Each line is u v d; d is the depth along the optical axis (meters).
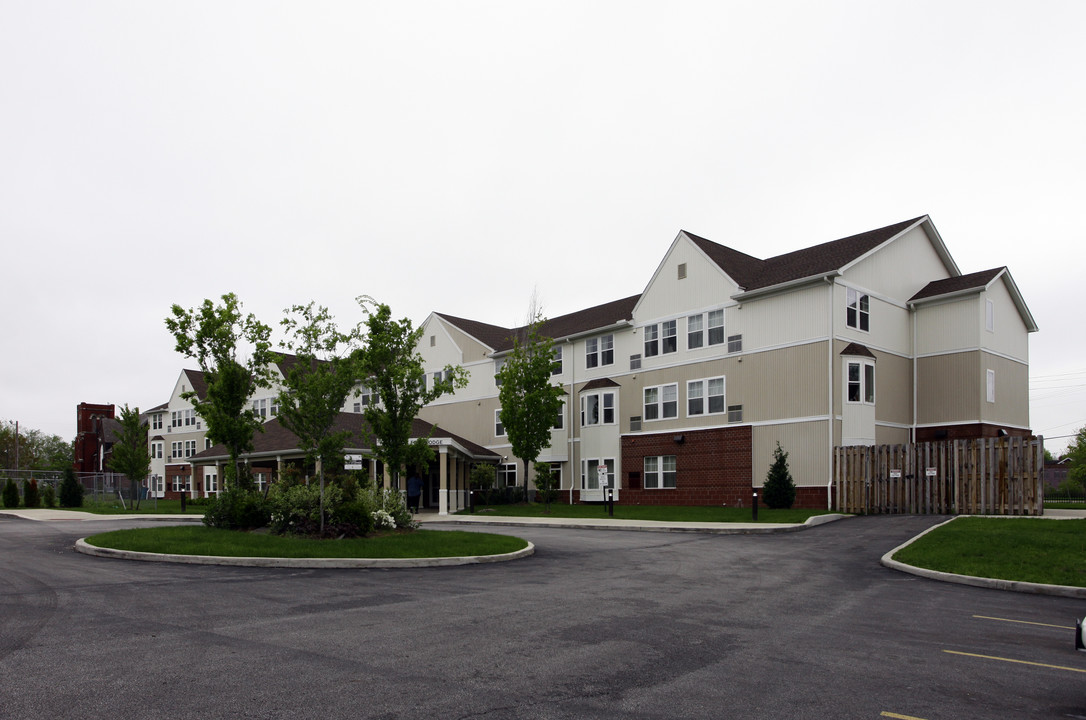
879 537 20.11
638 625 9.61
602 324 40.06
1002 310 32.62
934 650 8.43
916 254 33.94
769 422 31.27
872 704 6.43
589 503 38.81
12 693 6.41
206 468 63.12
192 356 22.69
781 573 14.85
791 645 8.59
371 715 5.96
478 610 10.54
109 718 5.82
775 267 34.06
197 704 6.17
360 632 8.98
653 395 36.62
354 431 37.09
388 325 22.77
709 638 8.91
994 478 23.36
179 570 14.25
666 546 19.61
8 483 40.22
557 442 41.41
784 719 6.02
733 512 29.12
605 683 6.95
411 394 22.81
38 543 19.17
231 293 23.02
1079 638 7.10
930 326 32.44
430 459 23.50
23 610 10.09
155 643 8.26
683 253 35.81
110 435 77.38
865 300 31.03
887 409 31.30
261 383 22.34
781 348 31.11
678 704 6.36
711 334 34.12
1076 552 15.05
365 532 18.88
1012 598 12.26
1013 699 6.63
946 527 19.17
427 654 7.94
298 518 18.69
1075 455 50.28
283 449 36.97
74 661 7.46
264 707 6.11
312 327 19.41
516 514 32.66
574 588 12.74
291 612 10.20
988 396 30.98
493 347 45.44
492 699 6.42
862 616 10.46
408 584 13.01
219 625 9.27
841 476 27.73
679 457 34.91
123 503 43.34
